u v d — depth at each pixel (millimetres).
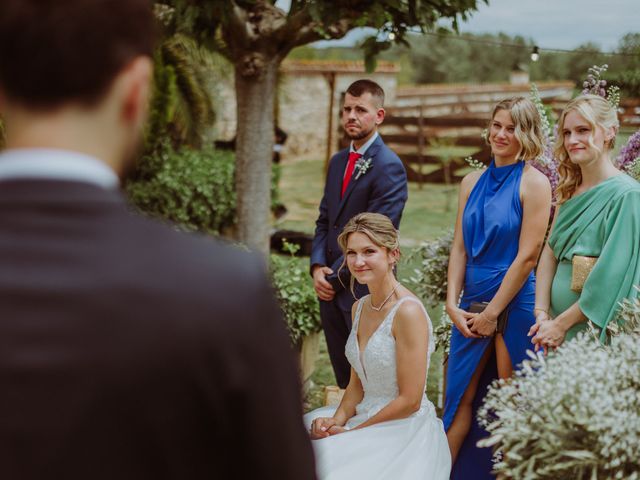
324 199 4012
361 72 18156
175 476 755
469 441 3299
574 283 2893
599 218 2852
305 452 810
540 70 25172
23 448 716
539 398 2000
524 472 2006
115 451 729
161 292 739
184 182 7707
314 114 18094
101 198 767
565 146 2924
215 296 750
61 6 751
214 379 745
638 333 2408
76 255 741
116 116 795
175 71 8781
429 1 4281
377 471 2574
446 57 29969
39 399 717
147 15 807
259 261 800
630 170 3480
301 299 4242
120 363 724
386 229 2799
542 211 3107
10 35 745
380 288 2816
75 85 757
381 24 4145
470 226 3246
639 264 2764
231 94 14109
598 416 1895
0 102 782
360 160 3850
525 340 3160
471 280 3252
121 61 775
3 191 754
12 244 741
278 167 9430
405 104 19688
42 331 722
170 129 9297
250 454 776
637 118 8914
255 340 759
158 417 735
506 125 3145
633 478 1873
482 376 3326
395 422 2746
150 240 767
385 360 2779
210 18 4223
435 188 14156
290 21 4766
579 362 2086
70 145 771
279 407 777
